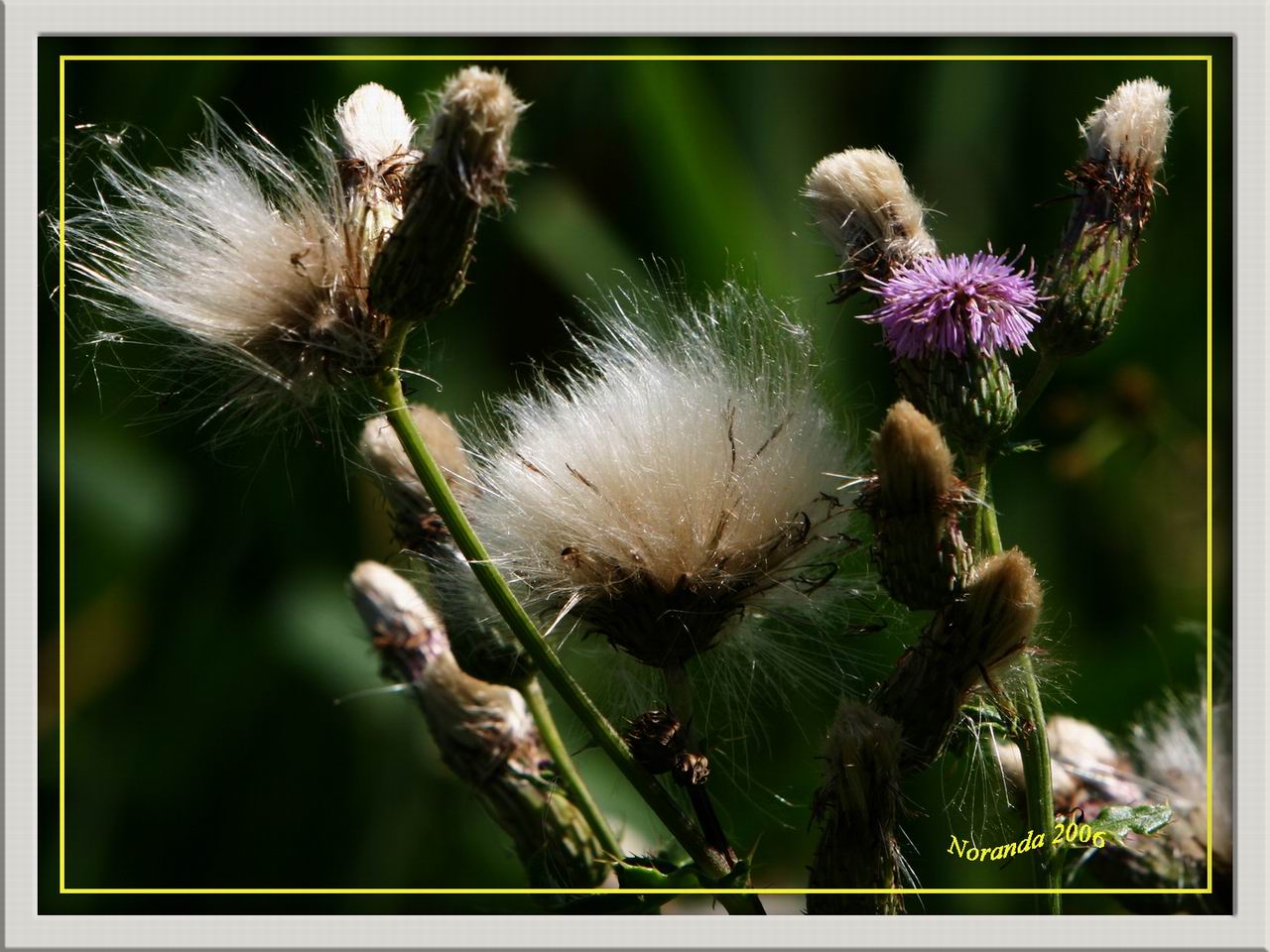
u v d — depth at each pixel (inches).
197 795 17.4
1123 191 13.8
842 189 13.7
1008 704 13.3
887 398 16.5
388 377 13.1
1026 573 13.1
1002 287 13.4
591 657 13.9
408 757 17.5
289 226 13.4
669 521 13.2
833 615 13.7
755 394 13.6
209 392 13.7
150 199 13.6
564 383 13.8
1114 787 14.3
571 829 14.0
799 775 16.2
